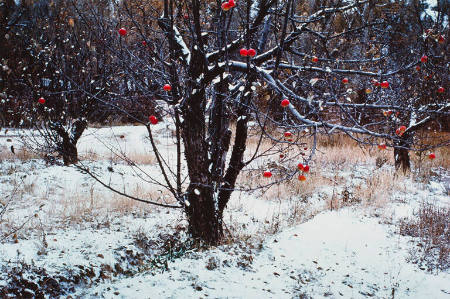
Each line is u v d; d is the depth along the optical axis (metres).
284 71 4.82
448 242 6.14
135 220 6.78
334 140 15.05
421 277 5.04
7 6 9.18
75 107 10.35
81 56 9.92
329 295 4.46
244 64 4.73
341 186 9.91
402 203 8.52
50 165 10.15
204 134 5.30
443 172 12.15
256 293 4.32
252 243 5.95
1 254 4.62
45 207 6.93
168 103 5.07
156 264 4.96
